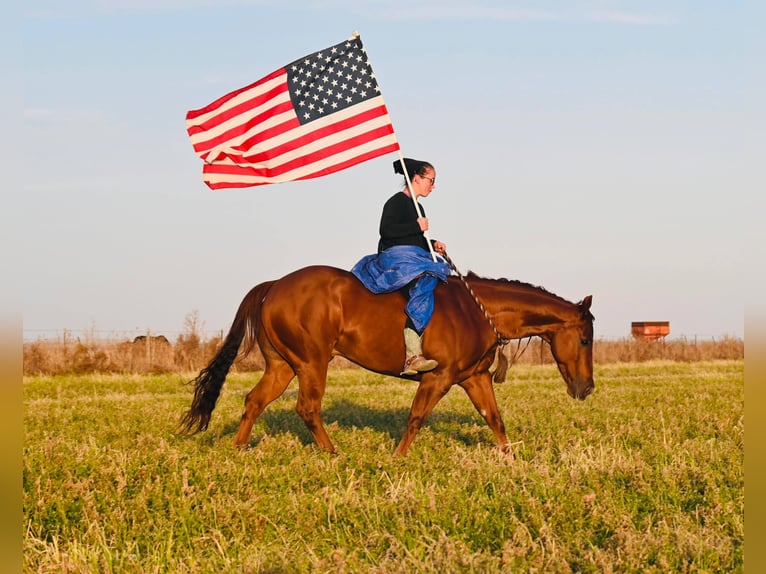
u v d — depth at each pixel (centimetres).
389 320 1131
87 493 838
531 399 2006
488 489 883
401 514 775
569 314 1194
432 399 1127
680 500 845
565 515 771
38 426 1427
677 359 4678
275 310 1155
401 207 1157
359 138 1230
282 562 664
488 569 637
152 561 700
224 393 2241
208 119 1224
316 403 1148
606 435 1273
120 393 2391
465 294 1166
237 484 891
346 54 1242
